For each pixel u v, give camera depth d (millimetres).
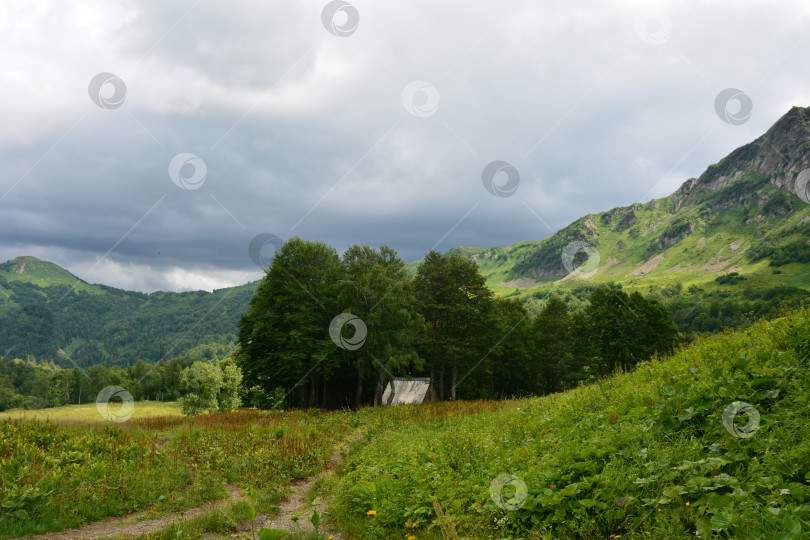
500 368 64500
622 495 5035
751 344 9156
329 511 8758
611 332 57031
